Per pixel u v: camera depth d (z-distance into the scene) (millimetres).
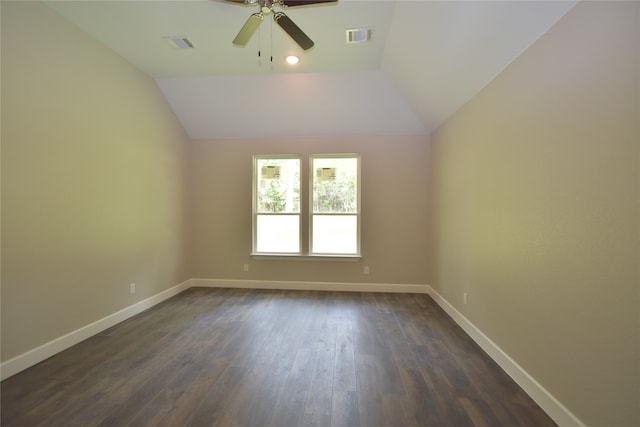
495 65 2346
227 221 4773
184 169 4605
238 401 1918
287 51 3176
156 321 3316
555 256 1755
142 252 3658
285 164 4770
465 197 3074
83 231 2828
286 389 2053
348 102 4066
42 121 2434
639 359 1265
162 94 4047
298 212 4730
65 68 2627
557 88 1735
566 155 1669
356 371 2289
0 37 2135
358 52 3195
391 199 4523
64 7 2473
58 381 2135
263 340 2838
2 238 2164
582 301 1557
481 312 2711
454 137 3396
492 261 2510
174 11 2533
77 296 2768
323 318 3422
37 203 2400
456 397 1971
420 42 2672
